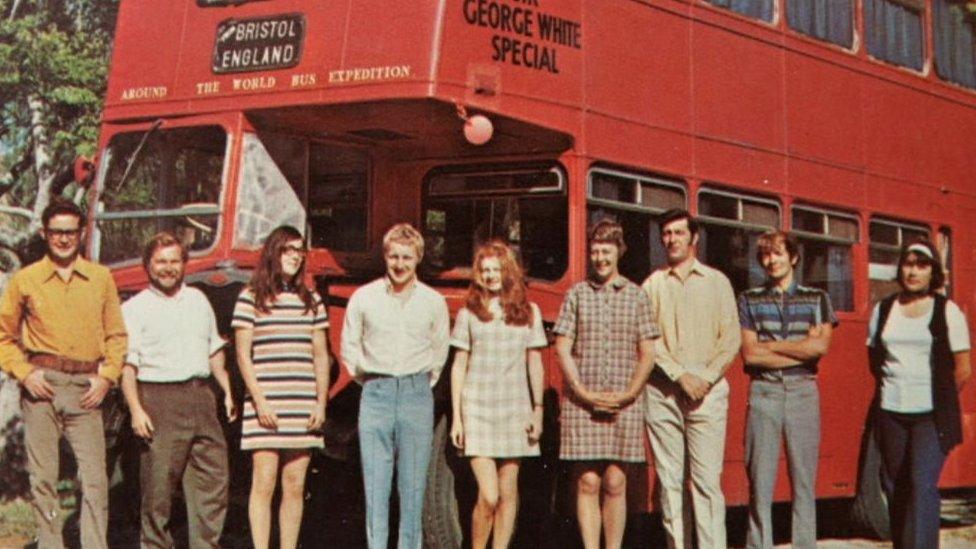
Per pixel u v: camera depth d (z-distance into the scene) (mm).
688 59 12664
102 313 9859
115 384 10469
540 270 11305
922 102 16062
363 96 10516
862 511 14375
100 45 19797
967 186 16766
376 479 9680
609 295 10109
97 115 19516
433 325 9789
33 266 9758
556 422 11078
